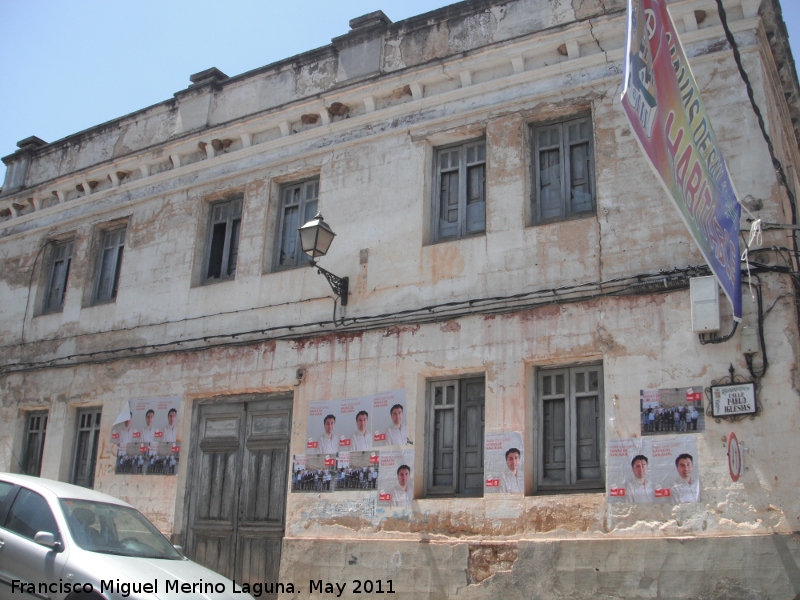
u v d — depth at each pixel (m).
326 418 11.23
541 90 10.84
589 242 9.99
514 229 10.54
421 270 11.10
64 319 14.74
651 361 9.19
